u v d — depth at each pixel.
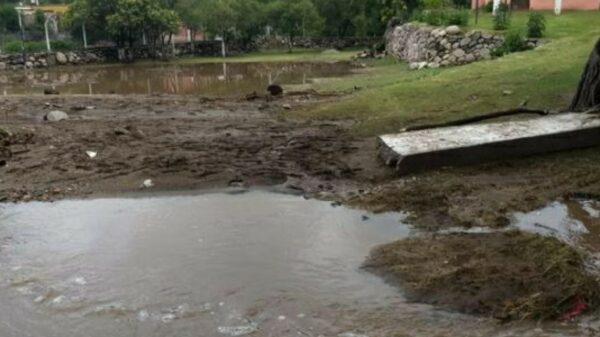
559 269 5.16
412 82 15.75
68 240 6.71
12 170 9.47
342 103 14.34
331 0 48.12
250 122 13.20
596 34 19.20
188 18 47.28
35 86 27.45
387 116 12.07
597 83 9.71
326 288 5.38
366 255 6.03
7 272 5.91
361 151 9.80
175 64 39.25
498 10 26.36
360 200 7.61
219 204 7.73
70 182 8.82
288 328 4.75
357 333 4.64
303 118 13.36
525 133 8.64
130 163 9.61
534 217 6.67
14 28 53.09
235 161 9.53
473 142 8.49
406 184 7.98
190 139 11.34
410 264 5.66
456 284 5.18
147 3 43.91
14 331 4.85
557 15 27.72
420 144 8.70
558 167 8.09
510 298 4.92
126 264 6.02
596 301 4.86
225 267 5.87
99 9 44.72
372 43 44.75
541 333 4.52
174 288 5.47
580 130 8.58
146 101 17.61
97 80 30.12
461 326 4.66
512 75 14.31
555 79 13.12
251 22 47.91
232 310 5.05
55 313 5.11
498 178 7.89
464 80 14.63
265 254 6.15
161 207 7.69
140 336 4.71
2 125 13.43
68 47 45.16
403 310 4.95
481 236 6.14
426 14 30.59
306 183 8.41
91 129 12.62
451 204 7.17
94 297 5.36
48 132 12.34
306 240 6.49
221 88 24.02
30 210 7.76
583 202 7.05
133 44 45.75
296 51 46.28
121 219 7.32
